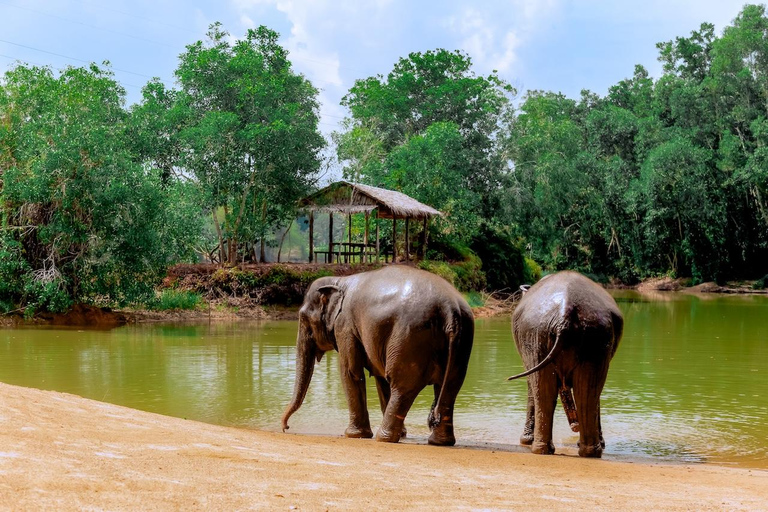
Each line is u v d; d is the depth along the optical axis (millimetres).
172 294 28594
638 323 29047
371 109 53750
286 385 14016
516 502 5312
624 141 67312
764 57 60844
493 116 52406
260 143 32062
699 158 57031
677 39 70562
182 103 33438
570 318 8375
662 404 12633
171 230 26578
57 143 23828
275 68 35531
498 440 9961
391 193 36906
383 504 4980
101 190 24141
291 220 36500
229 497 4789
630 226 63219
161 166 33625
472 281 40500
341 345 9914
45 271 24453
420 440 9680
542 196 49688
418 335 8875
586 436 8578
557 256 67375
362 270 32812
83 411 7562
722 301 44719
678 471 7645
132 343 20266
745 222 60844
